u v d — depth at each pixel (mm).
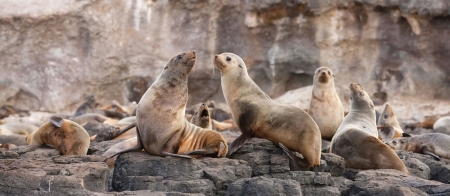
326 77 17547
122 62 38812
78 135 16016
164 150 13516
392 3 36656
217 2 38688
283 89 39000
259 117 14664
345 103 36812
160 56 39031
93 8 38562
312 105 17859
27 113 34594
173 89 13672
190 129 13969
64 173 12312
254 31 38438
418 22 36531
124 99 39062
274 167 14000
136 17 39156
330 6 37562
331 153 15094
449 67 36469
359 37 37781
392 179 13820
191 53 13742
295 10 37875
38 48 38406
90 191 11820
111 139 18984
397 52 37375
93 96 34281
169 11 39156
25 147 16078
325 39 37812
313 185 13562
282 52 38219
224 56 15453
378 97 37281
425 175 15719
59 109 38000
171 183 12758
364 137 15523
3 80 37781
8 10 38094
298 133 14102
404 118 32312
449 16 36031
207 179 13070
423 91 36844
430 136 18547
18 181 11758
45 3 38344
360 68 37875
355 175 14930
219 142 13875
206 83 39312
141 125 13602
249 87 15328
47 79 38250
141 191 11984
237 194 12641
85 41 38750
